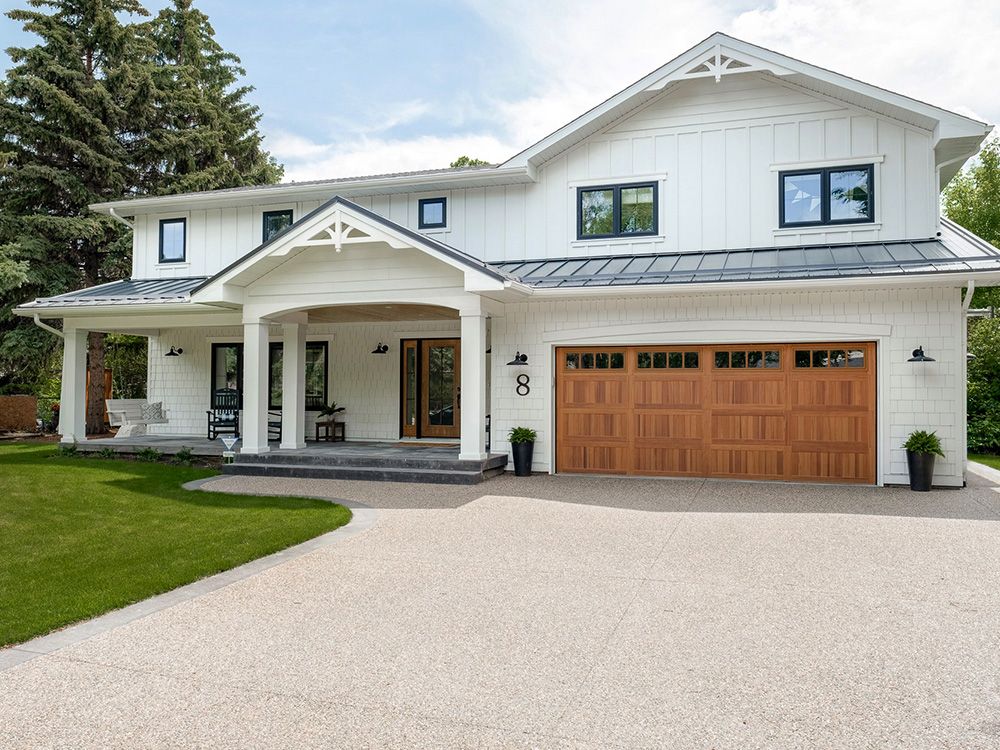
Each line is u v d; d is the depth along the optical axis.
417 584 6.51
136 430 18.67
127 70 24.77
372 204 16.70
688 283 11.90
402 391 17.61
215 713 4.03
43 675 4.53
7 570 6.89
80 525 8.98
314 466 13.41
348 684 4.41
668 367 13.17
